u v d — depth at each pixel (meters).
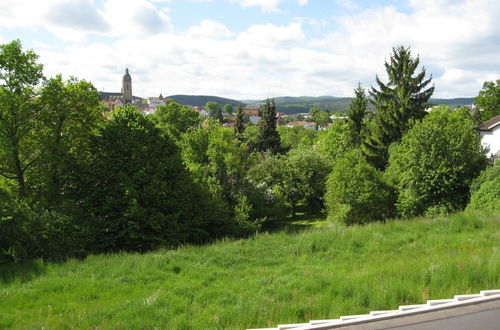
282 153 54.31
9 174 21.58
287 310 8.01
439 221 16.16
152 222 20.11
